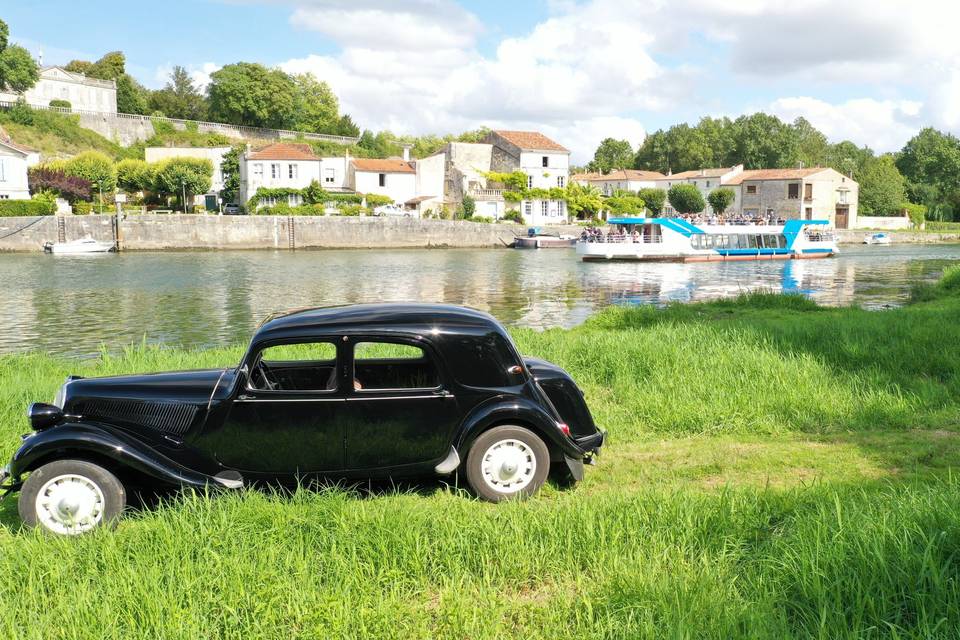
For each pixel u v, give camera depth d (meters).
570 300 30.88
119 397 6.00
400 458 6.09
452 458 6.09
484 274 44.09
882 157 132.38
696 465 6.92
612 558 4.61
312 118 121.00
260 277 41.59
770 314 20.16
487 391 6.12
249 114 113.00
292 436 5.99
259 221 70.31
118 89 112.19
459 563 4.68
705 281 39.44
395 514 5.24
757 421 8.20
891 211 104.19
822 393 8.91
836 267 49.25
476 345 6.16
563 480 6.61
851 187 97.19
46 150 85.44
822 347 11.47
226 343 19.75
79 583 4.45
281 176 80.25
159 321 24.31
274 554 4.70
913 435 7.63
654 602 4.05
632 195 99.75
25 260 55.53
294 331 6.05
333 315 6.27
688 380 9.75
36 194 67.62
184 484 5.80
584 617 4.05
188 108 118.06
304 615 4.04
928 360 10.44
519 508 5.53
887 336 12.16
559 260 57.53
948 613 3.74
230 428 5.95
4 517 6.09
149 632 3.90
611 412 8.85
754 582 4.24
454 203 85.75
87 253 63.56
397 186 85.81
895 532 4.48
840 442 7.54
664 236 55.62
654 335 13.06
